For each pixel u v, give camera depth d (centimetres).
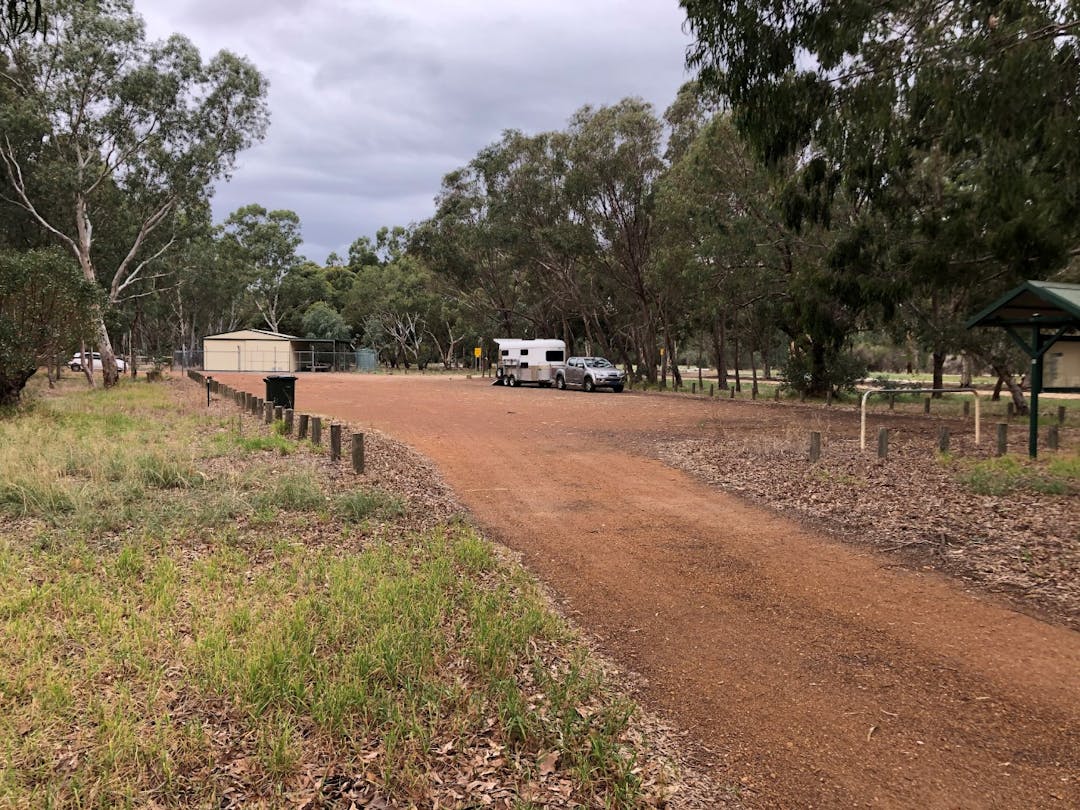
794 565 663
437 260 5453
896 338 2444
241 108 3241
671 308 4044
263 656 412
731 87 1180
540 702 394
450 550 677
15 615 485
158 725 350
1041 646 482
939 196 1808
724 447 1396
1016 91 1045
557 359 3941
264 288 7575
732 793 326
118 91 2959
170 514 755
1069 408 2459
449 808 305
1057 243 1408
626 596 587
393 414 2073
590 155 3678
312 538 709
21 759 323
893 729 382
